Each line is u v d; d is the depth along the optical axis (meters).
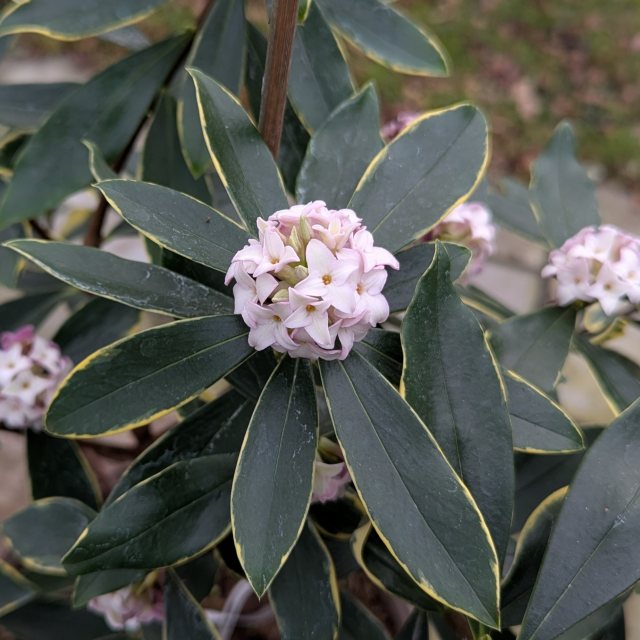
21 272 0.33
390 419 0.17
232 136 0.21
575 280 0.24
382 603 0.37
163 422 0.41
